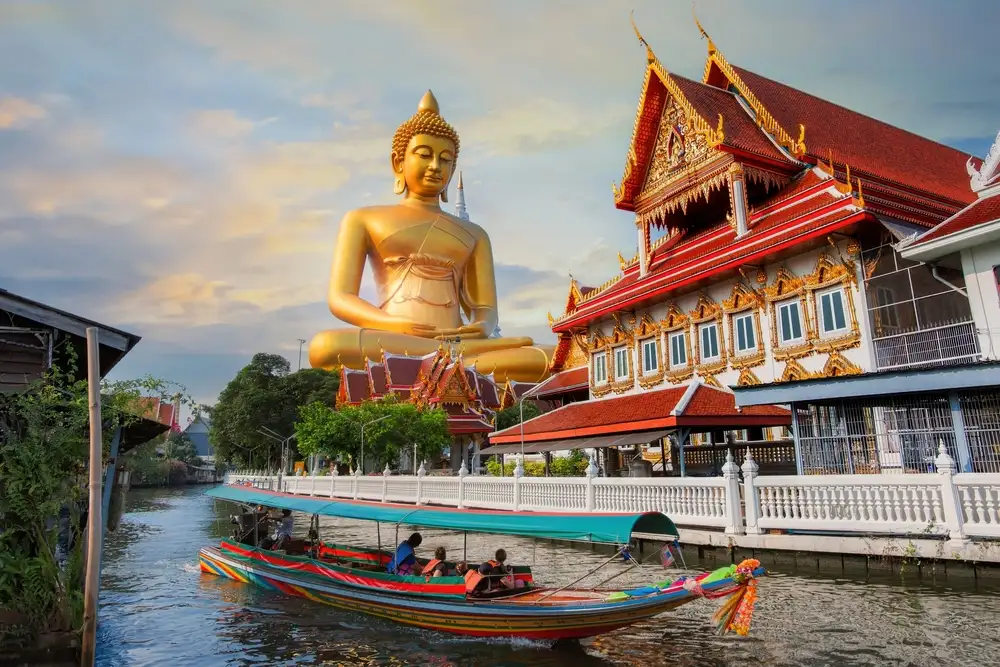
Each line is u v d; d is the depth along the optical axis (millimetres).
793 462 23438
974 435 15836
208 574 19703
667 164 27531
